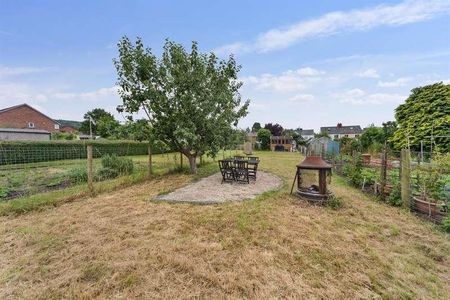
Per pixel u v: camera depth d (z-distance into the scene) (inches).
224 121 380.2
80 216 180.7
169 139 373.1
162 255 119.6
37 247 131.4
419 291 95.1
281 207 200.4
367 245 132.3
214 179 344.2
